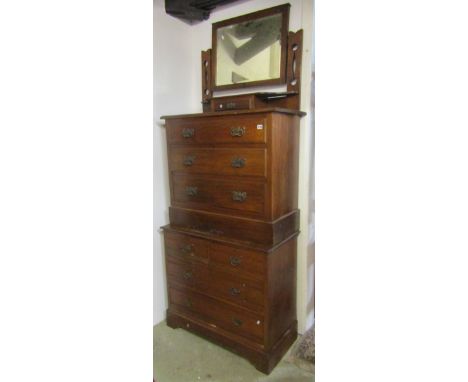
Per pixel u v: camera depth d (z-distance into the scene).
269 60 1.51
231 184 1.38
